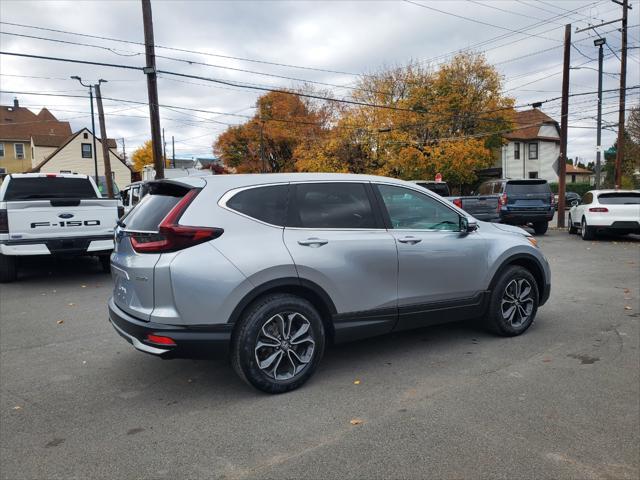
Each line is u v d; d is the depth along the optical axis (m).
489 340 5.33
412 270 4.65
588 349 5.01
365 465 2.96
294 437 3.31
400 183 4.83
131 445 3.24
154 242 3.76
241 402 3.87
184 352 3.71
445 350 5.02
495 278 5.26
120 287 4.16
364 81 38.94
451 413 3.62
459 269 4.96
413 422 3.49
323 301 4.18
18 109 59.56
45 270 10.80
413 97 38.12
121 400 3.96
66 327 6.17
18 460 3.08
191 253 3.70
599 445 3.16
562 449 3.12
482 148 35.53
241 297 3.79
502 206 16.92
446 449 3.12
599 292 7.76
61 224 8.81
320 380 4.29
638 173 45.97
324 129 46.81
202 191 3.91
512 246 5.35
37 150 54.53
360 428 3.41
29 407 3.85
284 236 4.05
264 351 3.96
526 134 47.94
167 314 3.67
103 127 31.88
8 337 5.77
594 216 15.04
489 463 2.96
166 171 22.23
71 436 3.38
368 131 36.19
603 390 4.00
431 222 4.93
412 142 35.25
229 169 57.75
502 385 4.12
